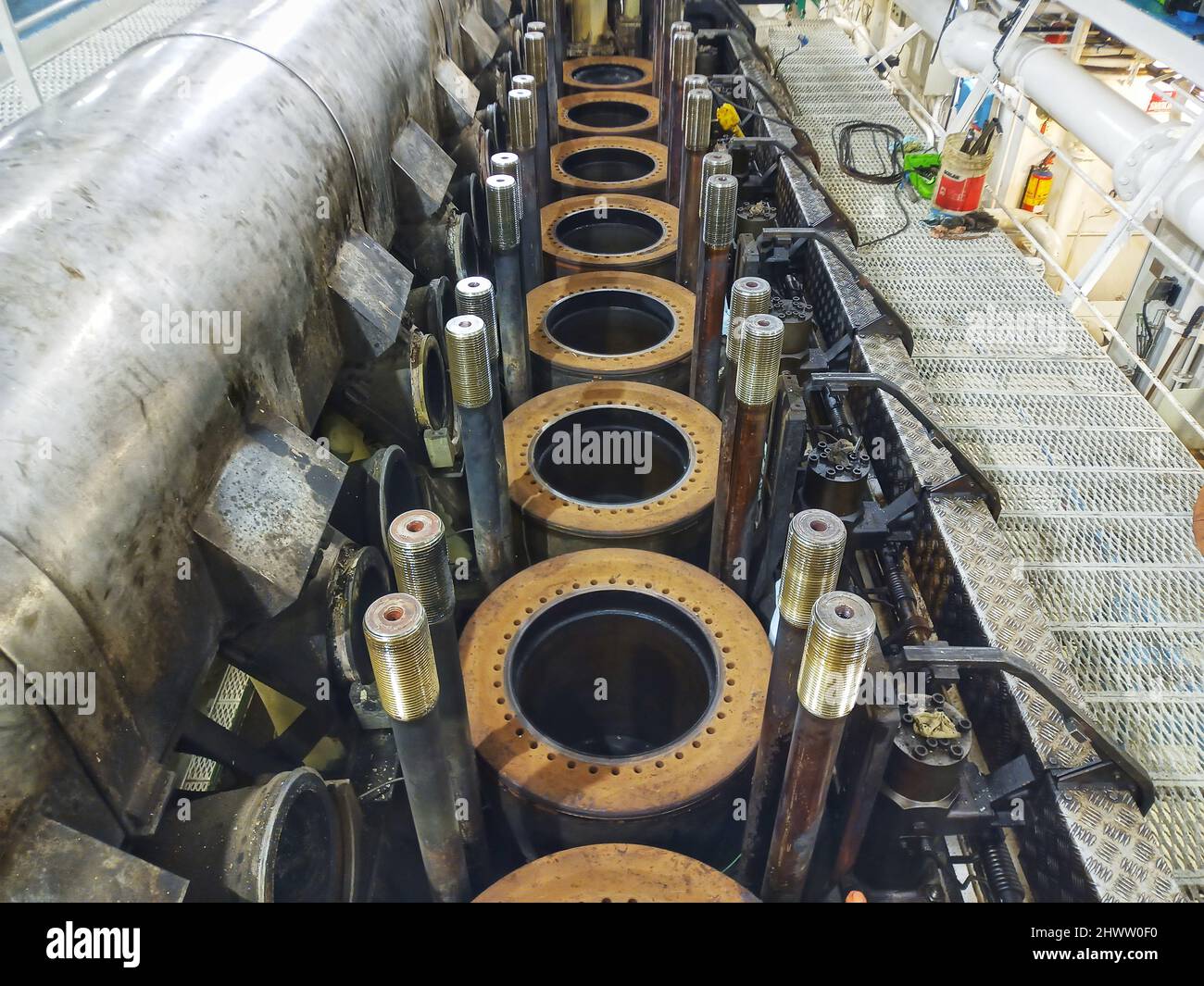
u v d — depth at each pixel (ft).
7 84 17.25
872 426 19.65
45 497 7.55
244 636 11.39
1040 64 27.99
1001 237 26.63
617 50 47.67
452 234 21.94
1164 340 29.68
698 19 44.70
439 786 9.23
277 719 13.33
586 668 16.55
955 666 11.52
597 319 25.30
